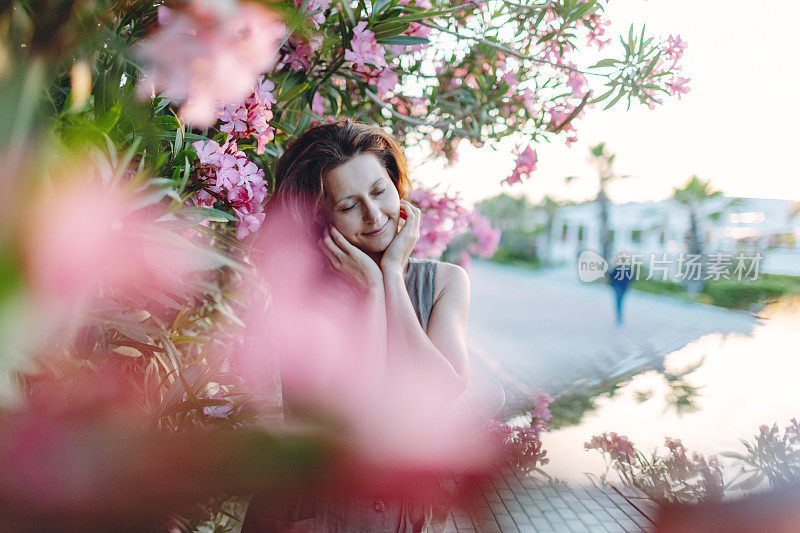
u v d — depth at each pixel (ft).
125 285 1.99
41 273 0.96
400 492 1.49
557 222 112.16
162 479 0.98
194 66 1.30
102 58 2.12
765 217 58.23
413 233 4.82
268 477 0.97
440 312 4.87
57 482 1.03
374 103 9.59
